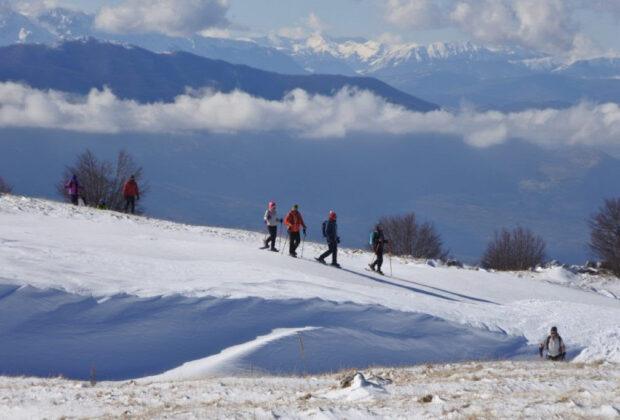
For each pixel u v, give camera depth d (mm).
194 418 15398
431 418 14266
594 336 43281
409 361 35844
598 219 120500
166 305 34156
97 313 32500
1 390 21719
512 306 51469
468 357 37969
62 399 19828
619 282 94562
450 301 48094
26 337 30312
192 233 69375
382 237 57906
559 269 89688
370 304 39281
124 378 29547
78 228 59594
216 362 30828
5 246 41062
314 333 34531
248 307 35812
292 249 56531
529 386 20266
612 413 14125
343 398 19250
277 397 19688
